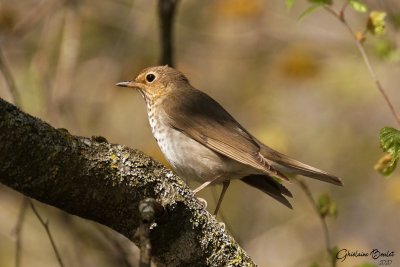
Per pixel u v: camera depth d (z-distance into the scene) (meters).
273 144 11.52
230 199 14.02
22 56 13.25
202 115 8.80
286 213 14.09
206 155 8.50
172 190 5.22
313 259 12.22
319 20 15.55
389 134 6.46
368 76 15.02
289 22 15.31
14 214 12.72
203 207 5.41
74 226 11.42
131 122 14.26
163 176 5.22
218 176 8.51
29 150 4.64
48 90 11.52
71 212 5.05
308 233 13.75
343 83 15.12
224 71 15.51
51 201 4.91
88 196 4.95
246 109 15.28
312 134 15.09
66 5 12.38
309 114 15.24
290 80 14.73
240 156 8.05
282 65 14.41
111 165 4.98
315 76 14.33
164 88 9.32
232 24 15.13
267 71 15.44
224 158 8.43
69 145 4.82
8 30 12.72
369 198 14.59
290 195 8.34
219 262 5.41
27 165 4.68
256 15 14.45
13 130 4.57
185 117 8.73
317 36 15.18
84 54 14.23
